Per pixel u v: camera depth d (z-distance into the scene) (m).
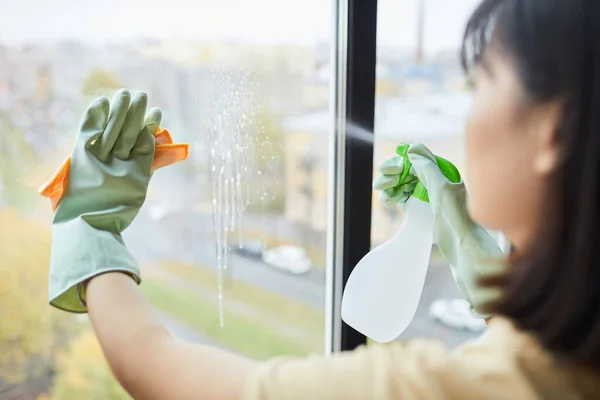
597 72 0.46
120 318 0.55
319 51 0.90
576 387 0.48
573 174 0.47
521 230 0.52
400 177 0.76
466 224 0.71
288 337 0.96
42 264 0.77
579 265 0.47
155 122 0.68
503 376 0.48
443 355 0.49
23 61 0.73
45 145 0.76
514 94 0.50
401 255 0.78
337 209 0.94
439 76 0.94
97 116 0.64
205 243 0.88
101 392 0.81
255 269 0.92
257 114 0.87
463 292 0.74
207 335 0.90
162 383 0.51
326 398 0.46
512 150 0.51
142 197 0.65
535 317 0.49
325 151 0.94
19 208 0.76
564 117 0.47
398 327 0.79
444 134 0.95
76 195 0.62
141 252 0.84
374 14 0.89
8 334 0.77
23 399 0.79
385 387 0.46
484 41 0.52
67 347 0.80
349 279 0.80
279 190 0.91
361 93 0.90
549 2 0.47
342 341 0.96
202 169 0.85
